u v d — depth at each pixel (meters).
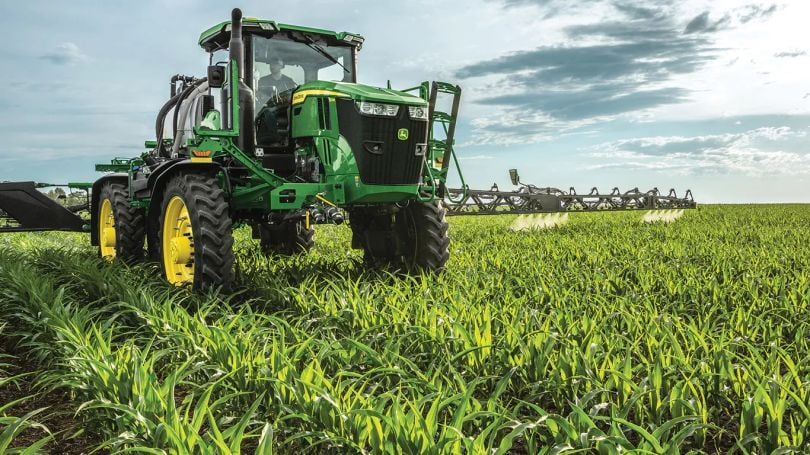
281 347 3.52
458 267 7.59
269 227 7.81
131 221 8.66
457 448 2.37
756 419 2.87
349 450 2.59
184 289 6.21
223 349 3.63
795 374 3.21
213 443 2.47
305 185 6.33
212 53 7.52
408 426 2.45
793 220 18.66
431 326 4.09
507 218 20.41
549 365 3.75
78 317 4.35
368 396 2.87
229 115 6.57
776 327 4.71
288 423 3.01
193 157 6.47
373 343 4.10
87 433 3.28
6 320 5.50
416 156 6.70
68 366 3.66
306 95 6.57
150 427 2.65
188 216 6.57
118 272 7.13
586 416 2.60
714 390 3.39
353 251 9.77
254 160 6.41
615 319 4.69
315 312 4.98
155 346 4.34
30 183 9.27
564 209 15.38
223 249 6.25
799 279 6.34
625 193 17.77
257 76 6.88
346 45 7.53
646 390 3.10
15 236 14.57
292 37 7.05
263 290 6.05
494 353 3.72
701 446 3.02
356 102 6.39
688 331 4.06
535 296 5.52
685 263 7.82
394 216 7.49
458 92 7.39
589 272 7.01
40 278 6.21
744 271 7.25
